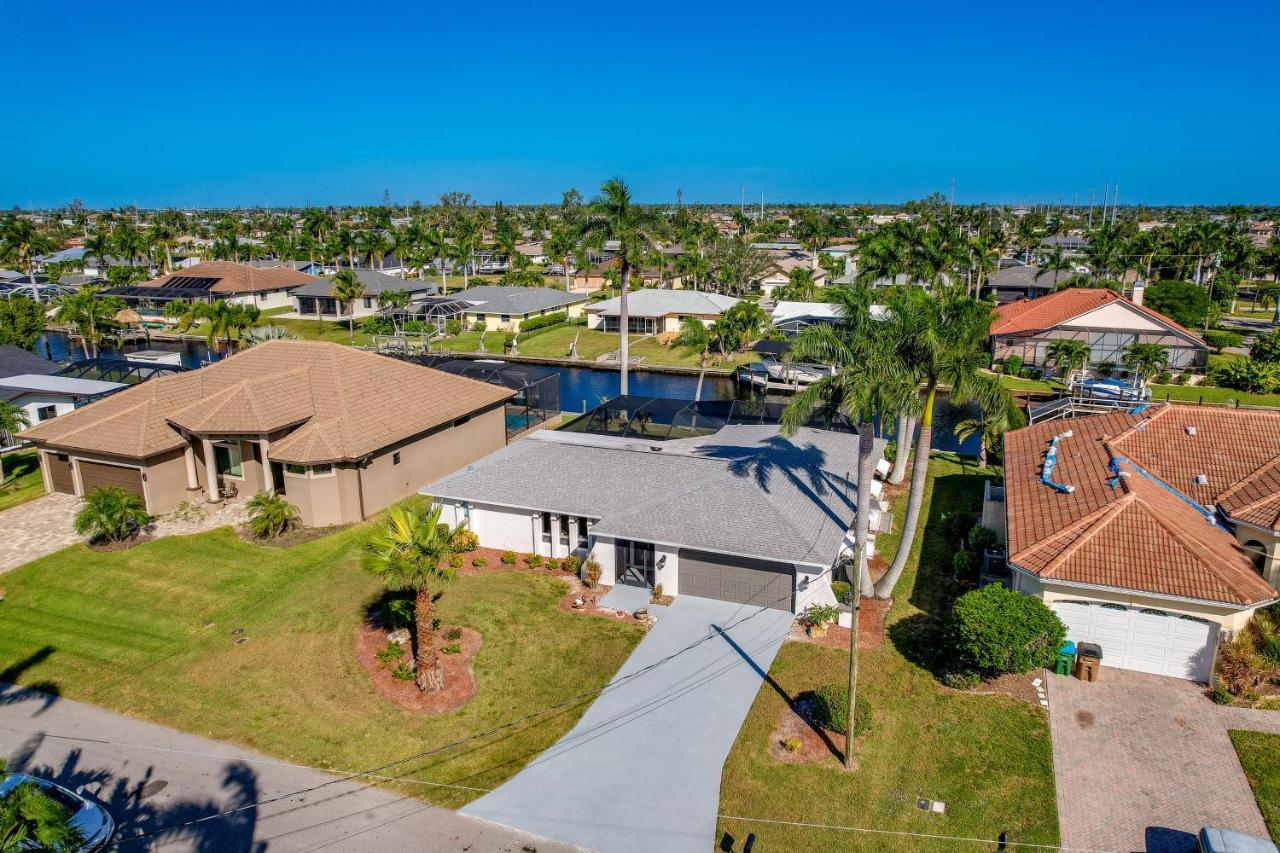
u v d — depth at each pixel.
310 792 20.22
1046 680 23.84
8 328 73.19
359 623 27.56
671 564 29.03
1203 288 85.75
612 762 20.97
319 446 34.88
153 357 63.88
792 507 29.81
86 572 31.25
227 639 26.88
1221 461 31.05
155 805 19.78
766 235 184.50
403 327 85.62
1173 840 18.00
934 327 24.86
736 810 19.30
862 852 18.03
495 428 46.00
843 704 21.44
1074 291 74.88
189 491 37.69
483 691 23.98
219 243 147.38
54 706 23.77
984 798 19.42
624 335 57.00
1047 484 30.22
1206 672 23.53
